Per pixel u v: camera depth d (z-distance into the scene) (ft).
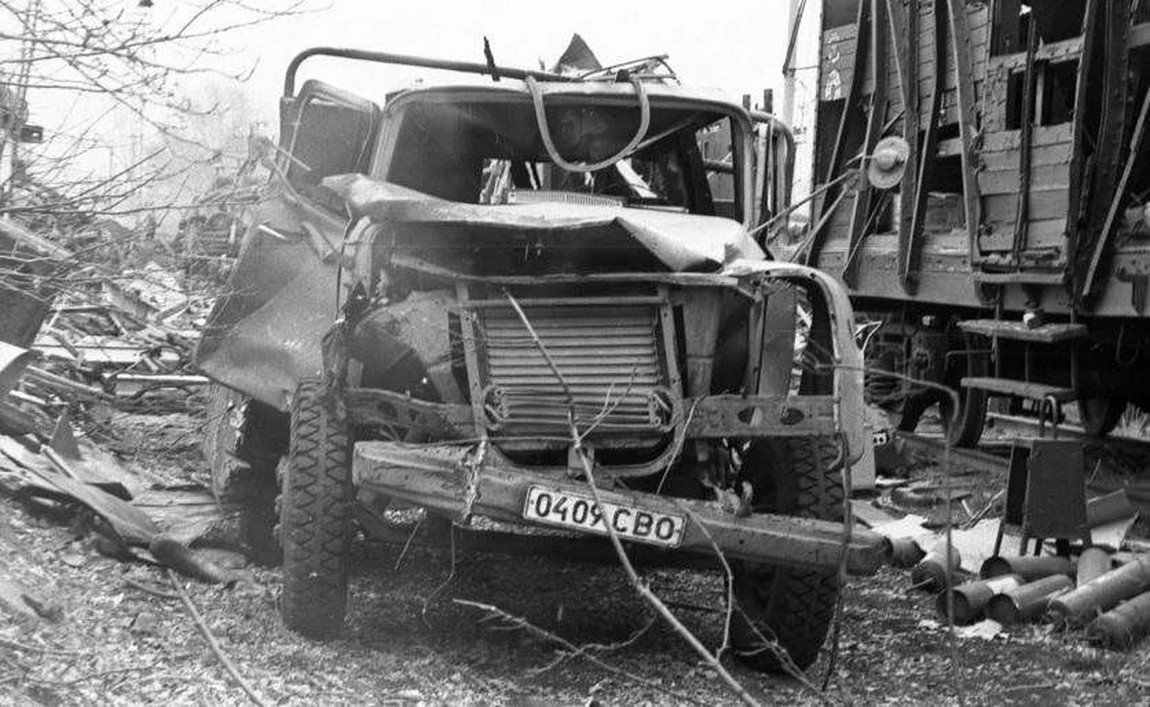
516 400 18.03
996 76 35.01
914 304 41.50
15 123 19.16
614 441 18.02
